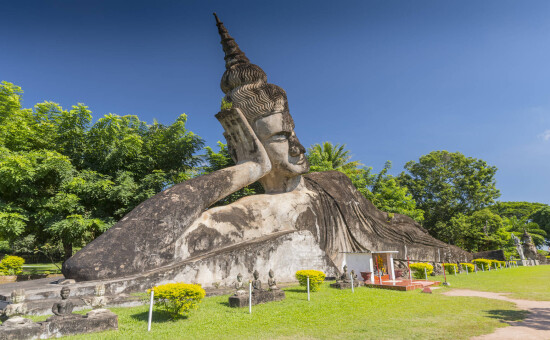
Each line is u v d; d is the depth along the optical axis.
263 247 12.34
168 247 10.94
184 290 7.02
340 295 10.26
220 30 16.86
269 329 6.49
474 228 35.69
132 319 7.02
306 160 16.92
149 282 9.44
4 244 32.31
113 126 20.62
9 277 18.05
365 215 19.31
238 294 8.41
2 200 17.53
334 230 17.23
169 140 23.91
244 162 15.04
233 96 15.70
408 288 11.95
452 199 41.69
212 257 10.86
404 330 6.46
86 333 6.03
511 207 55.44
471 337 5.96
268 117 15.57
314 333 6.25
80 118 20.66
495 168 42.22
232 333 6.20
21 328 5.42
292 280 12.91
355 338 5.93
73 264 9.45
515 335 6.08
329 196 17.95
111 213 21.02
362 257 13.80
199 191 12.48
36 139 19.59
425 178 43.91
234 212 13.61
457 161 42.94
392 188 33.78
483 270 23.56
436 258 21.59
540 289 12.76
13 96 18.72
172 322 6.85
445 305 9.09
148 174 22.23
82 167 21.08
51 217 18.03
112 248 10.03
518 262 33.03
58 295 8.23
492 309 8.58
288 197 15.70
